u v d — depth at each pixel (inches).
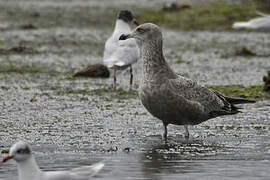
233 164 416.2
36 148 466.0
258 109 639.8
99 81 848.3
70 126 550.6
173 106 483.5
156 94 481.7
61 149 463.2
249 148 466.6
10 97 704.4
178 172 394.6
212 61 1064.2
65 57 1096.8
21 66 970.7
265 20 725.9
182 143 485.7
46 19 1638.8
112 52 764.6
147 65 489.7
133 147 470.9
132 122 570.9
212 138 503.5
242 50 1149.7
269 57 1109.7
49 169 402.9
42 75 890.1
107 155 444.1
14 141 490.0
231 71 946.7
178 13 1663.4
